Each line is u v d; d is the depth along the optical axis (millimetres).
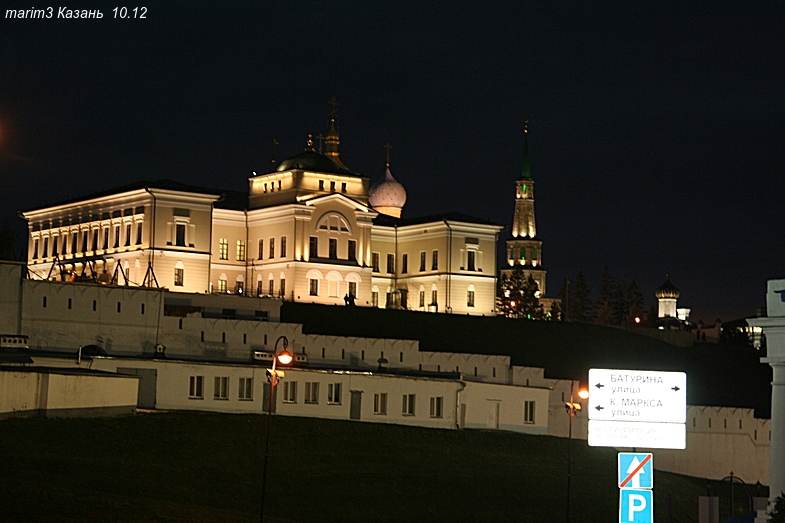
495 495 114688
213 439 111875
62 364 116875
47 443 99500
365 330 167500
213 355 135375
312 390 129250
